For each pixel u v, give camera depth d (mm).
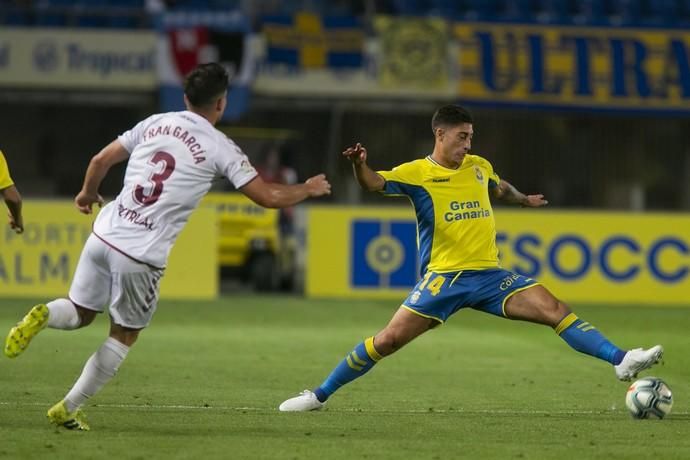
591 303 65312
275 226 67938
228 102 76625
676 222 66312
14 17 80562
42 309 22406
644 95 79750
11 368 35156
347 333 48625
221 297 64562
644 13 87875
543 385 33688
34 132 86500
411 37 78625
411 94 78562
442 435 24125
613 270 65938
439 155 27562
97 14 81312
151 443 22531
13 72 76250
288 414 26875
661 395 26578
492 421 26312
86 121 86812
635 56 79750
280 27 77625
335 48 78125
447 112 27344
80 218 62125
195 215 63062
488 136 82812
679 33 80188
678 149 83750
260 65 77312
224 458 21203
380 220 65625
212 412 27047
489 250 27469
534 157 83062
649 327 53062
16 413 26031
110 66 76688
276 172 70000
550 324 26953
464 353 41906
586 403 30156
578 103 79312
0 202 61500
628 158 83438
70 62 76500
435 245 27375
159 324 50406
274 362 38656
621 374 26188
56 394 29891
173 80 76375
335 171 83000
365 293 65438
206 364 37656
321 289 65438
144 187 22812
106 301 23281
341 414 27062
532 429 25078
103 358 23203
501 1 87938
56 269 61875
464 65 78750
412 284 65625
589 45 79438
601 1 87688
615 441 23562
